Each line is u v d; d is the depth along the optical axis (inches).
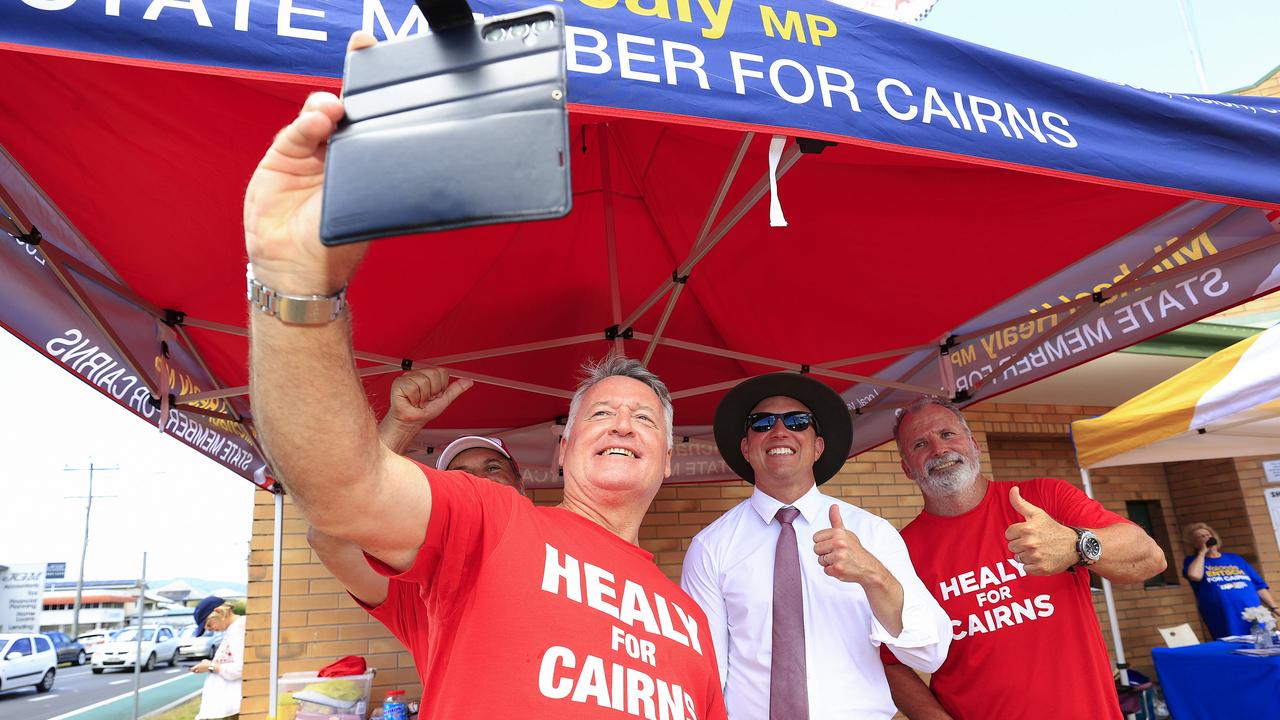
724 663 84.4
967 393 129.4
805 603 82.6
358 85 25.7
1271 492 300.2
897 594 71.1
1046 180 95.0
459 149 24.1
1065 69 60.3
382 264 114.0
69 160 75.9
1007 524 95.3
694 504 220.5
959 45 57.2
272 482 135.7
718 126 47.1
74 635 1492.4
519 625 42.6
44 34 37.4
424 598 47.4
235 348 115.6
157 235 88.7
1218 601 241.1
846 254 119.5
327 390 30.8
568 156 23.5
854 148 91.7
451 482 44.9
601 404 63.6
